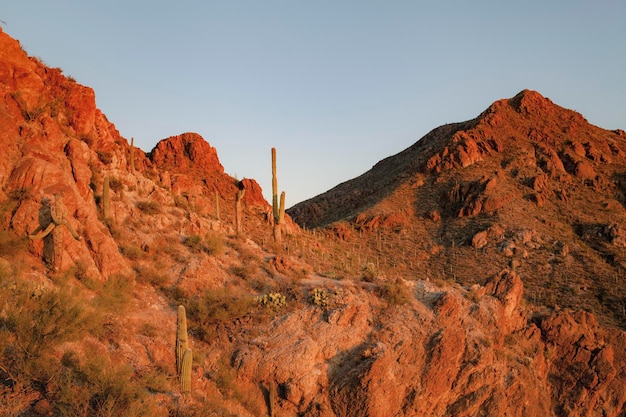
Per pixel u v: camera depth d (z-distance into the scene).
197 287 29.92
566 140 104.94
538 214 80.00
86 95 36.44
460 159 95.06
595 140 107.94
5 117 26.11
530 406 33.19
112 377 16.59
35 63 35.16
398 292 32.62
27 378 15.66
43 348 15.96
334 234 78.31
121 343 21.36
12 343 15.95
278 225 44.50
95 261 25.55
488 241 72.69
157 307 26.92
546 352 39.47
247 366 25.48
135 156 49.91
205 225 39.12
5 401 15.02
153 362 21.94
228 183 64.88
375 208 86.94
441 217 83.38
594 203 86.00
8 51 29.62
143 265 29.73
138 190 38.25
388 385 26.72
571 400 38.62
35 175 24.77
